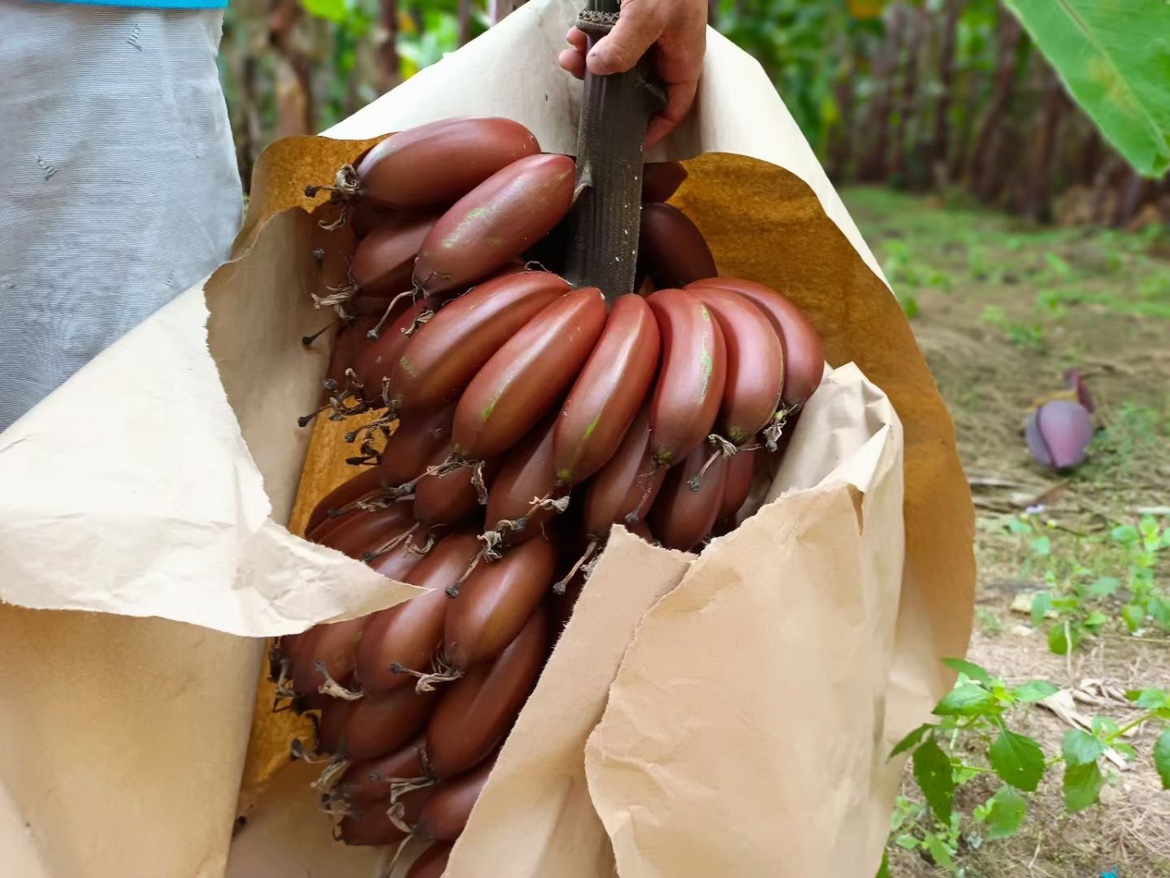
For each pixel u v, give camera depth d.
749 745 1.08
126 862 1.16
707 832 1.09
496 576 1.21
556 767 1.10
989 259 5.91
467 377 1.24
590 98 1.36
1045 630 2.23
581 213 1.38
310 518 1.51
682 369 1.19
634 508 1.22
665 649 1.05
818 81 8.35
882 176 8.77
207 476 1.07
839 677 1.19
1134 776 1.79
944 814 1.46
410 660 1.23
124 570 1.01
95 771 1.12
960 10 7.80
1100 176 7.01
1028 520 2.72
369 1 5.26
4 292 1.45
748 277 1.62
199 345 1.16
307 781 1.58
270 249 1.32
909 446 1.51
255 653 1.38
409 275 1.34
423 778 1.29
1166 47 1.19
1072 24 1.22
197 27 1.49
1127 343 4.19
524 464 1.22
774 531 1.09
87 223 1.43
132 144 1.42
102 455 1.06
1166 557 2.50
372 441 1.62
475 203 1.26
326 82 6.06
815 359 1.32
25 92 1.38
